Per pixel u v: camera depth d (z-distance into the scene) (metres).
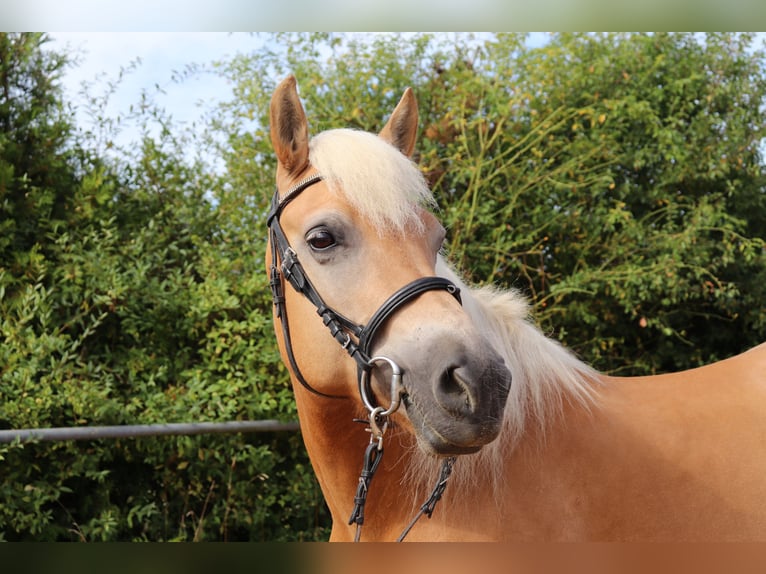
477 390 1.18
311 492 3.17
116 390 2.91
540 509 1.41
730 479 1.43
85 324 3.02
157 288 3.02
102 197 3.07
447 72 3.75
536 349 1.59
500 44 3.69
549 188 3.68
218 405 2.91
